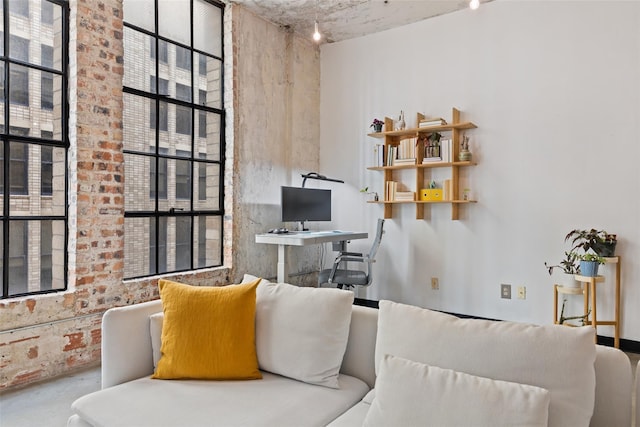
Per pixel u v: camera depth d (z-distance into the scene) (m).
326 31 4.70
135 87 3.38
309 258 5.00
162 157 3.59
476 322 1.42
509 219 3.91
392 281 4.59
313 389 1.65
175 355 1.74
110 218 3.08
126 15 3.32
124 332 1.79
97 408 1.49
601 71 3.49
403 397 1.21
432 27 4.33
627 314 3.39
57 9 2.91
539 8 3.76
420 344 1.42
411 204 4.46
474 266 4.09
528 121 3.81
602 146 3.49
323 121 5.11
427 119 4.19
